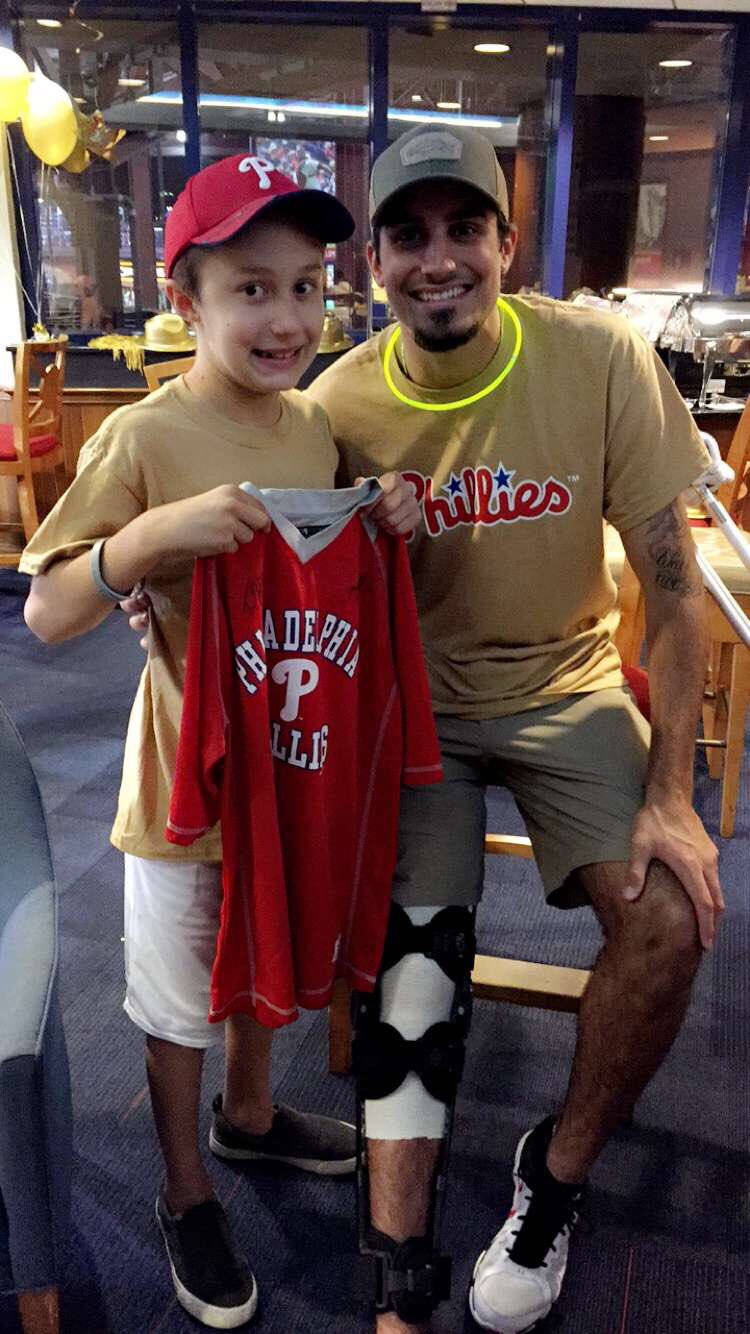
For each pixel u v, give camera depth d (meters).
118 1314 1.34
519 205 7.16
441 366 1.29
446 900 1.30
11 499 5.61
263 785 1.13
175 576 1.15
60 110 4.94
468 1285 1.40
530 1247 1.30
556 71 6.52
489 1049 1.85
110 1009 1.94
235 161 1.08
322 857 1.19
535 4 6.19
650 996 1.22
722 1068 1.80
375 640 1.23
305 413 1.25
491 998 1.58
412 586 1.27
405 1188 1.19
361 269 7.12
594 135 7.14
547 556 1.37
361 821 1.27
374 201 1.25
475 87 7.04
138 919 1.26
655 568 1.37
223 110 6.84
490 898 2.32
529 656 1.42
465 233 1.24
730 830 2.56
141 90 6.68
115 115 6.70
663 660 1.36
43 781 2.87
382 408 1.36
